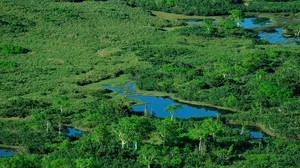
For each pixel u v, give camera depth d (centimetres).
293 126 16438
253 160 13925
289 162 13888
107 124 16312
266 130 16550
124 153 14188
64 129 16325
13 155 14125
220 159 14038
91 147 14375
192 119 16862
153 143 14950
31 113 17275
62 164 13088
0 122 16600
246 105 18112
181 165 13750
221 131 15375
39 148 14750
